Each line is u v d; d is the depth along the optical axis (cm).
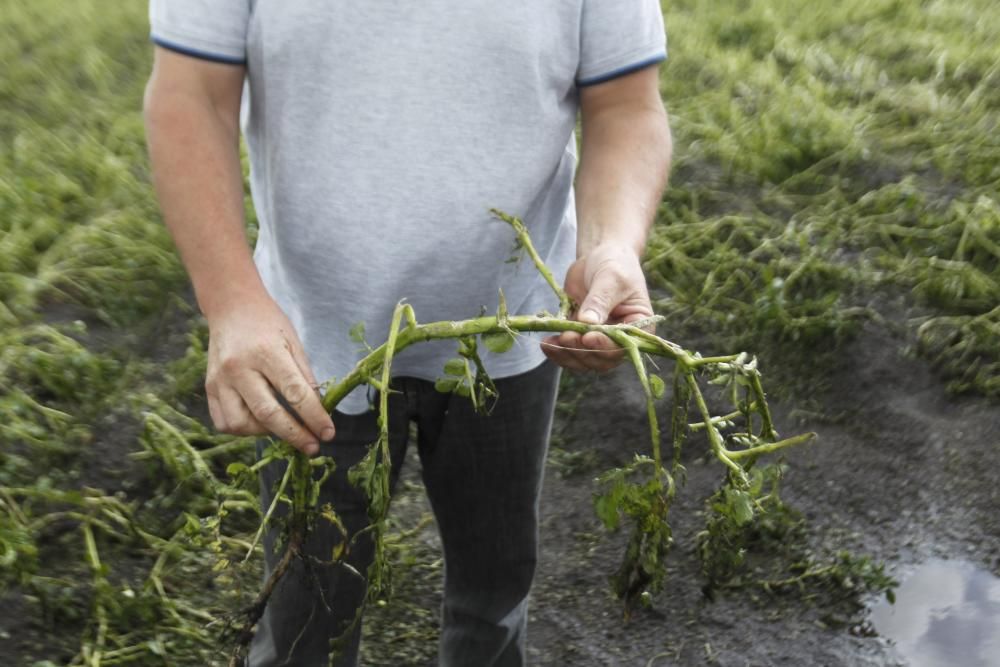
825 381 457
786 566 380
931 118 620
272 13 206
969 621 359
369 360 195
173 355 471
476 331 194
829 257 518
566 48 219
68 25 774
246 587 370
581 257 221
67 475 401
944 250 518
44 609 349
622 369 462
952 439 426
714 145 602
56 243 525
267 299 207
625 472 197
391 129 210
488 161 214
